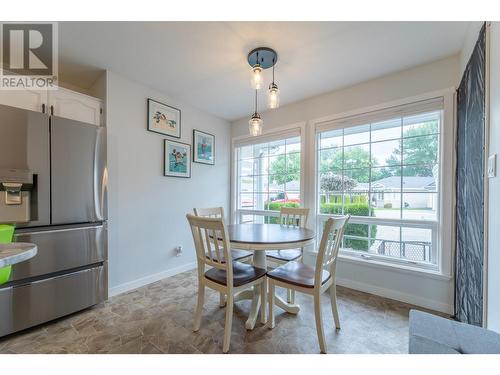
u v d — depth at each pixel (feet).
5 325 5.23
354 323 6.01
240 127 12.18
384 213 8.00
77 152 6.43
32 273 5.58
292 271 5.87
